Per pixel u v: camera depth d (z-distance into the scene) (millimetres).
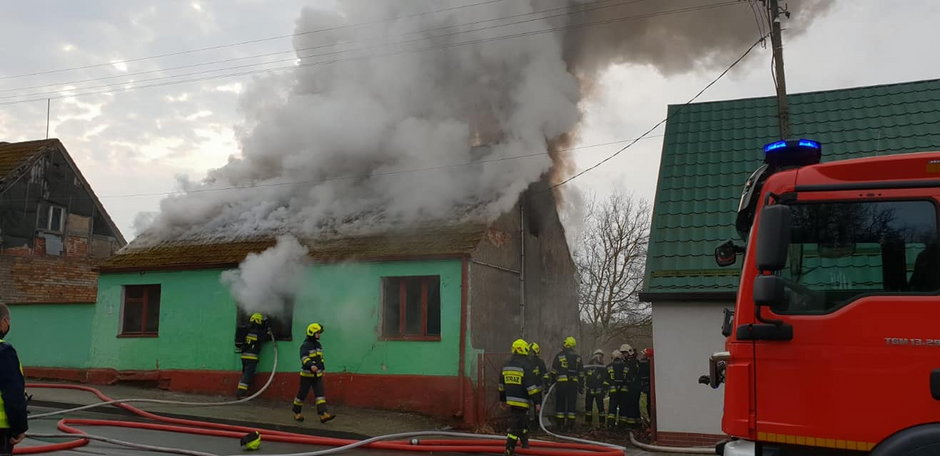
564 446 10094
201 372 15289
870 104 14727
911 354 4133
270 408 13633
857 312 4277
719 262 5855
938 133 13234
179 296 15883
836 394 4230
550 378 13711
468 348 13219
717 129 15234
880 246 4371
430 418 13117
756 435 4379
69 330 17156
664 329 11391
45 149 23562
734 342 4594
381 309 14078
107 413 12477
